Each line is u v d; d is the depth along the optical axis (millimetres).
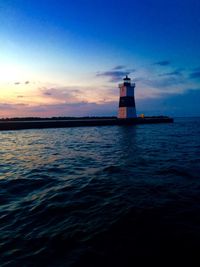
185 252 5105
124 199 8328
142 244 5477
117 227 6324
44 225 6555
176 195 8570
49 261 4973
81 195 8938
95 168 13797
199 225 6246
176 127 63312
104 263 4848
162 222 6480
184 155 17672
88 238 5809
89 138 34594
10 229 6371
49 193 9320
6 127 55312
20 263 4934
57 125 62938
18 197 8992
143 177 11320
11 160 17641
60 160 17016
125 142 28562
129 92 68062
